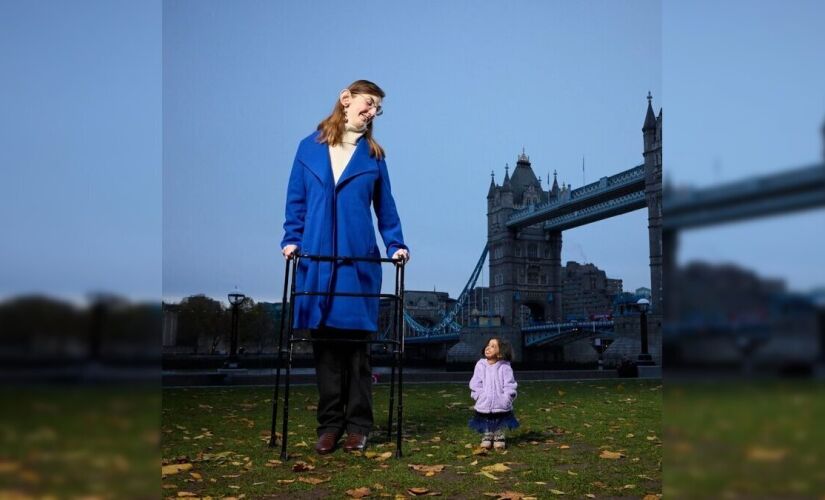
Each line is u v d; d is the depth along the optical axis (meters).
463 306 67.81
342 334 3.35
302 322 3.30
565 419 4.59
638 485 2.42
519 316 80.88
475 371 3.46
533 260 84.75
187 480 2.51
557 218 81.25
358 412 3.28
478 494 2.30
